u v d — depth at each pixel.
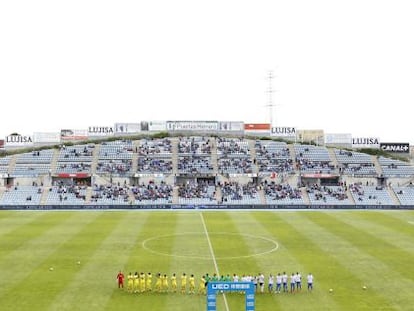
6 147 156.38
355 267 58.59
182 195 126.12
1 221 94.50
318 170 139.25
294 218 101.00
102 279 52.91
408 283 51.97
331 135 162.12
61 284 50.94
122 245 70.88
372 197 128.12
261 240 75.38
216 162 141.62
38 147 157.38
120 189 128.75
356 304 45.31
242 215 105.94
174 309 43.59
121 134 160.62
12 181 133.12
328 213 109.81
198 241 74.38
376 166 142.25
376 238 77.12
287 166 140.62
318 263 60.50
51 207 116.25
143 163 139.88
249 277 49.53
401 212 112.31
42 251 66.44
